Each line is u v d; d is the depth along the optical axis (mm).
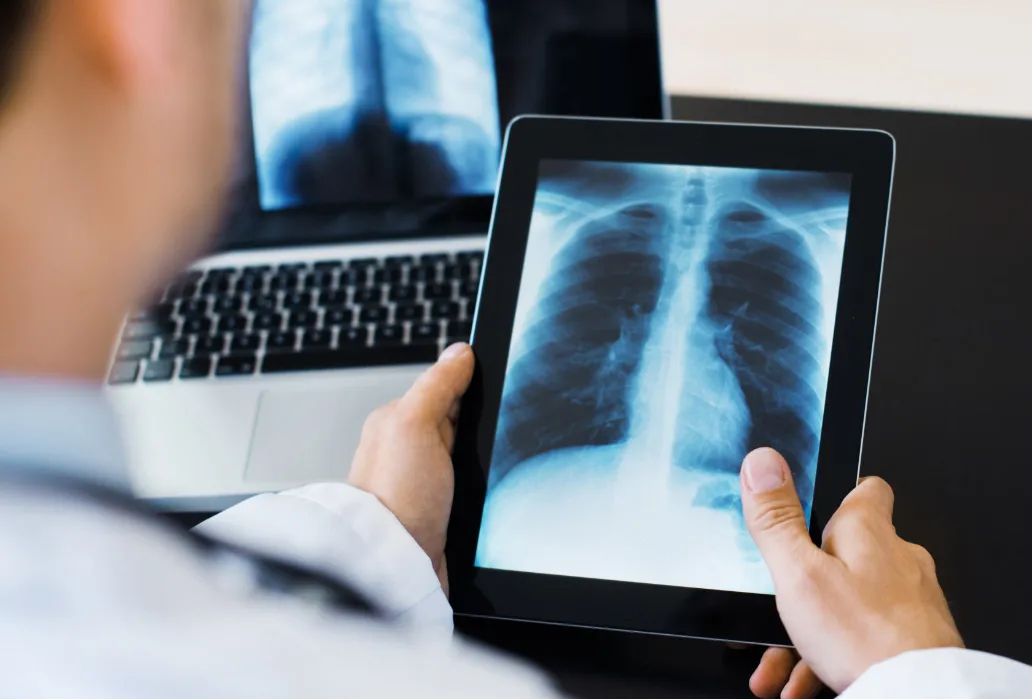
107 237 305
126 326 773
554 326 591
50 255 294
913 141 865
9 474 284
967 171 842
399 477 573
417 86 814
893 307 758
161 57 279
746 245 588
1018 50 933
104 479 302
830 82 916
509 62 812
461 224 812
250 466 698
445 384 581
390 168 815
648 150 610
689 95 910
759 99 903
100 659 261
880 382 717
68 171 286
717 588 536
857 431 550
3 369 301
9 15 247
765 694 575
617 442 567
